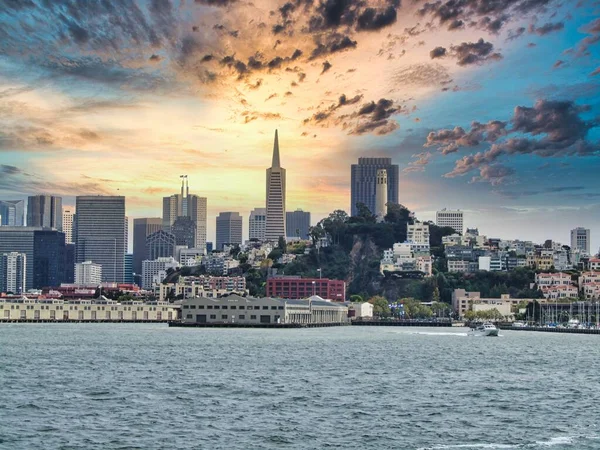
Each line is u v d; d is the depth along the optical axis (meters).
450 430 147.88
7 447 134.00
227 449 133.88
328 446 136.12
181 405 170.88
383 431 146.75
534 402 178.38
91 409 165.50
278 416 159.50
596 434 145.38
